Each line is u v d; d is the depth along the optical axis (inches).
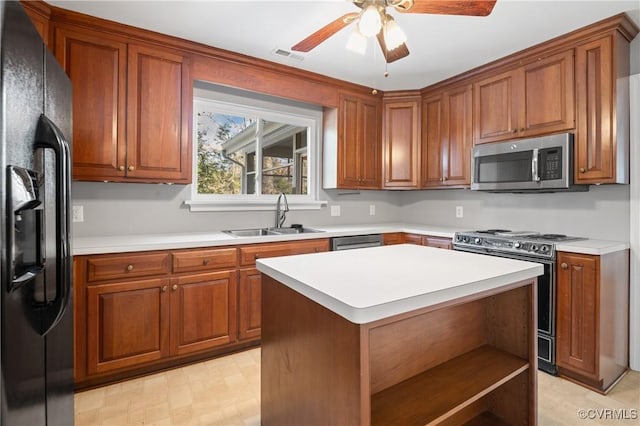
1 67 34.9
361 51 65.7
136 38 93.3
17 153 38.4
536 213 116.0
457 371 53.3
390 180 144.1
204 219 117.4
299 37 97.9
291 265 56.2
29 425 42.4
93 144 87.6
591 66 91.2
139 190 106.0
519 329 57.4
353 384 38.4
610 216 97.1
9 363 36.9
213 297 95.3
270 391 57.8
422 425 41.1
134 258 84.1
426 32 94.0
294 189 139.9
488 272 51.1
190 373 89.3
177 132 99.9
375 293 40.6
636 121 90.6
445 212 146.9
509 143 108.2
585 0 78.8
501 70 112.8
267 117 131.2
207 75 105.5
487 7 60.7
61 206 46.9
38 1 78.6
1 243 35.0
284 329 53.2
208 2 80.9
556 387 83.4
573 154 94.2
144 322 85.7
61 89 55.6
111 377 84.7
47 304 46.4
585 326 82.4
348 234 120.1
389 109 144.2
